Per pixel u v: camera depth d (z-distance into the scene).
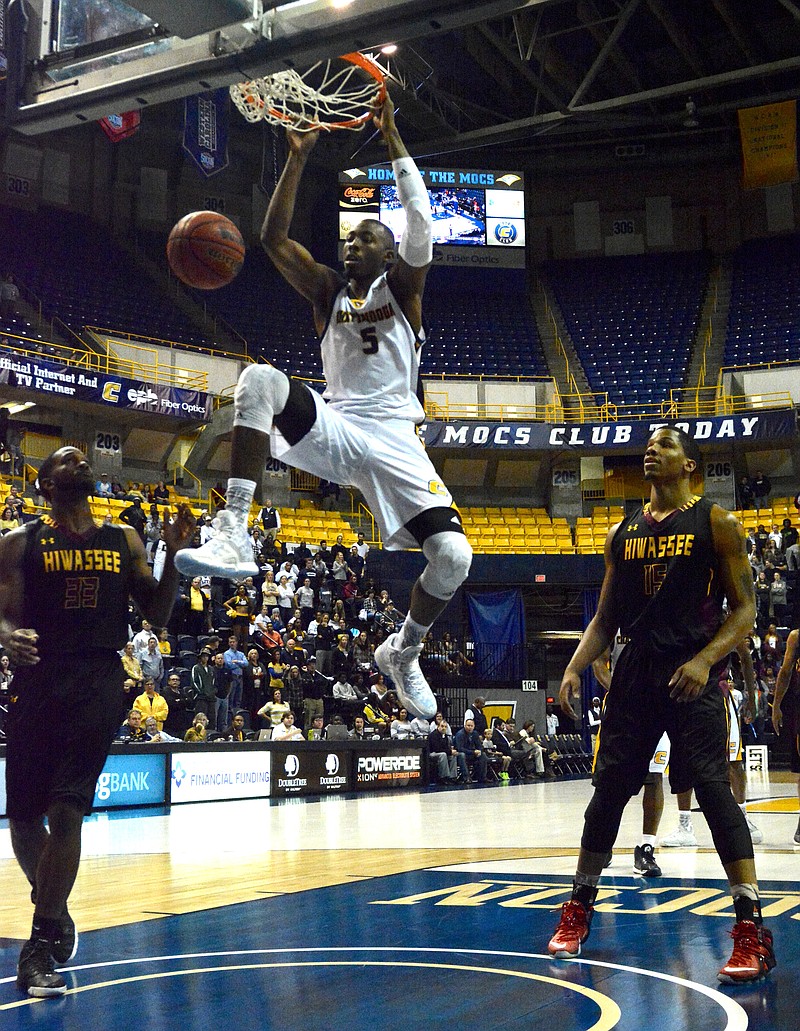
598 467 28.14
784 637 20.38
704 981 3.49
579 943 3.93
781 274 30.39
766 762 18.41
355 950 4.04
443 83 28.25
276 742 14.12
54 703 3.82
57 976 3.51
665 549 4.10
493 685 22.23
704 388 27.78
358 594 20.27
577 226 32.41
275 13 6.72
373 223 3.93
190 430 25.17
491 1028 2.92
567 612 27.44
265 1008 3.19
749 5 25.98
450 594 3.81
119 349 24.58
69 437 24.02
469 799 13.42
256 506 24.86
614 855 7.09
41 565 3.91
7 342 22.33
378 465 3.71
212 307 27.89
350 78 5.05
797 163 30.89
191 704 14.50
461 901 5.14
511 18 24.22
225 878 6.19
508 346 29.75
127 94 7.29
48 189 27.62
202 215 3.92
